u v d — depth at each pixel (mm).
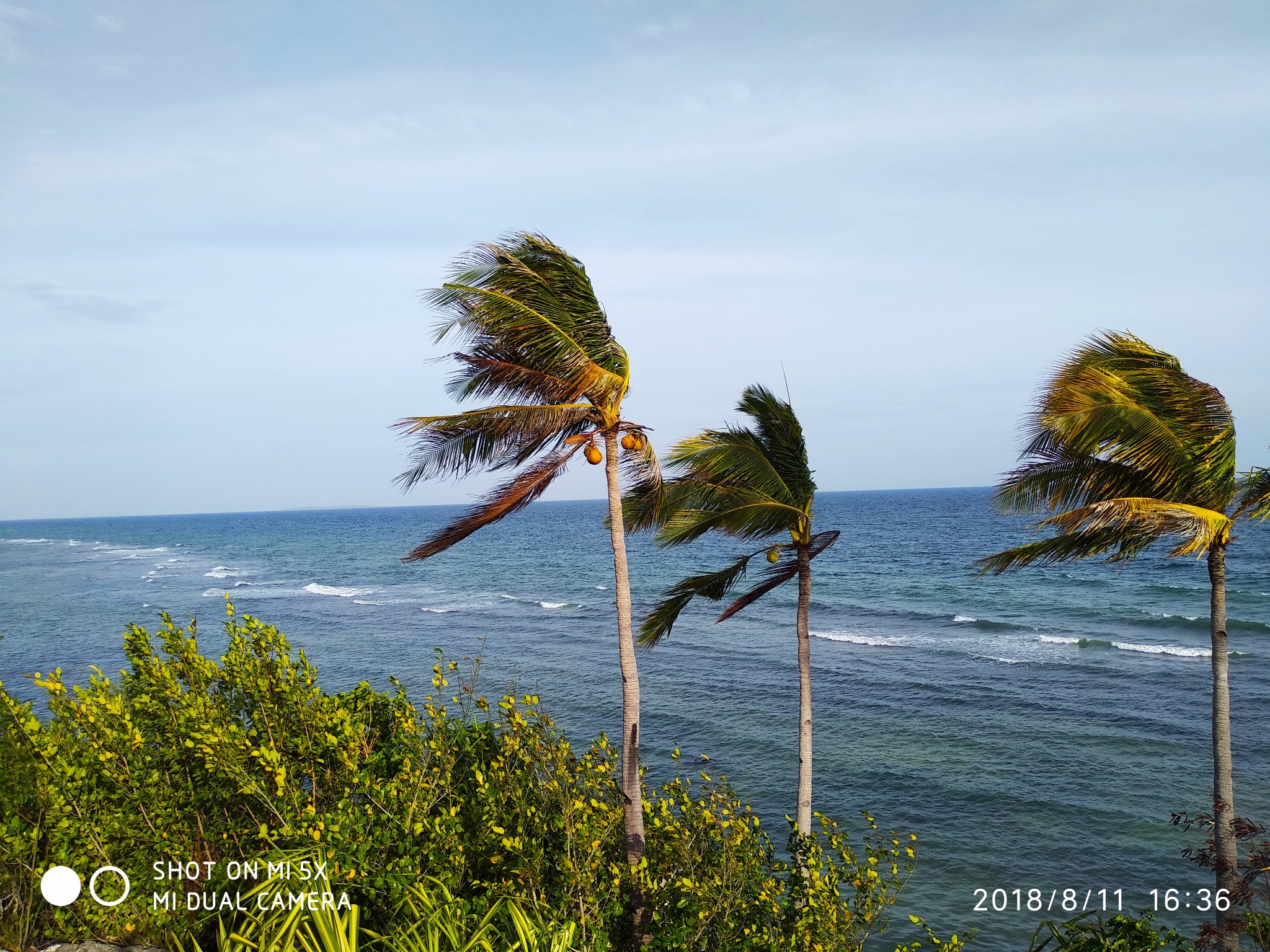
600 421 8766
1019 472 10766
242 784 6566
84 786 6332
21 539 185750
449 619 51781
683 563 85438
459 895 6453
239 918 6188
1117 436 9422
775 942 7090
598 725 27969
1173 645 37219
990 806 20547
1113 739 24766
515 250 8359
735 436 11633
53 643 44156
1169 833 18719
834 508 195000
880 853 8359
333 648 42250
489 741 8852
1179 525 8703
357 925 5090
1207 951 11367
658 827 8086
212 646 40625
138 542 156125
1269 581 55812
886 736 26109
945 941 14797
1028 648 37969
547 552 105500
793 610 51531
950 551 84812
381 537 149750
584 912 6336
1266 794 20375
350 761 7125
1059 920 15461
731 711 29219
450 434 7949
